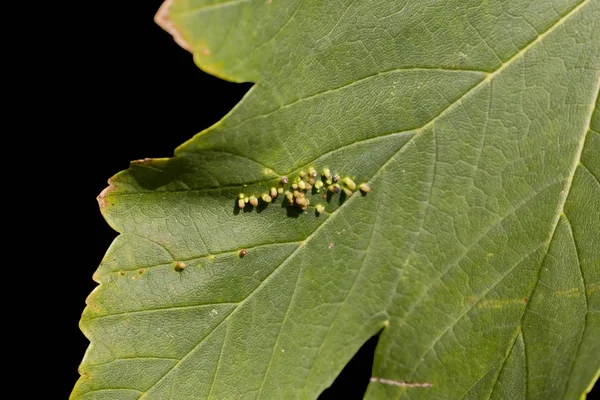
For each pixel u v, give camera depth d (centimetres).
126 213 32
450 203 33
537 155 33
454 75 32
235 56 31
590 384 31
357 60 32
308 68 32
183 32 30
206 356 33
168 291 32
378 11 32
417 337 33
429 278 33
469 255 33
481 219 33
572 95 32
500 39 32
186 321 32
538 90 32
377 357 33
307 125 32
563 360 32
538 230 33
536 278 33
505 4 32
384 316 33
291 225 33
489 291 33
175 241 32
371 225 33
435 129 33
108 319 32
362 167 33
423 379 33
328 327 33
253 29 31
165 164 32
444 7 32
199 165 32
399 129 32
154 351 32
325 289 33
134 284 32
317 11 31
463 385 33
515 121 33
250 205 32
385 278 33
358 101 32
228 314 33
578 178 33
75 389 32
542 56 32
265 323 33
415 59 32
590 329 32
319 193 32
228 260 32
